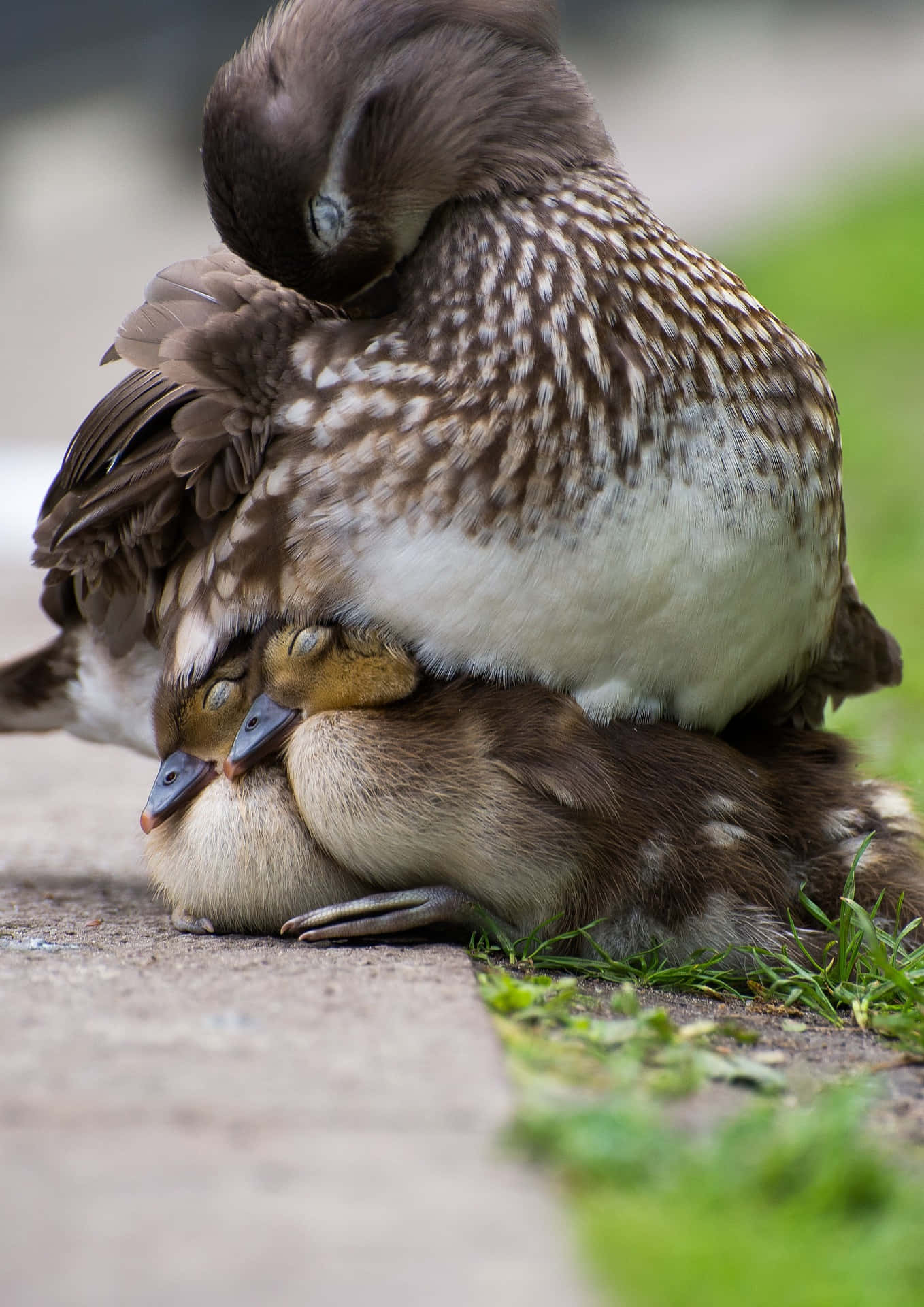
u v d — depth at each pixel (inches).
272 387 296.5
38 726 381.7
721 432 286.2
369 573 284.5
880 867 307.0
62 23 2418.8
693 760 296.2
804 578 302.5
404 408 284.8
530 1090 199.3
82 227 2054.6
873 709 536.4
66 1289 149.6
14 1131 181.9
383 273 304.7
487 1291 150.4
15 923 302.8
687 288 294.4
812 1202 175.2
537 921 290.0
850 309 1382.9
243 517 294.4
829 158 1950.1
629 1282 153.3
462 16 304.0
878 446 1010.1
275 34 305.4
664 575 282.2
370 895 289.4
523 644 284.4
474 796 280.7
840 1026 264.2
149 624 330.0
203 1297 148.6
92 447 318.3
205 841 293.0
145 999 231.6
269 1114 188.2
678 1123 200.2
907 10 2773.1
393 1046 211.5
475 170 300.8
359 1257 155.9
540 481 277.4
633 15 2684.5
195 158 2165.4
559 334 282.8
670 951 293.3
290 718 295.3
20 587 782.5
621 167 320.8
